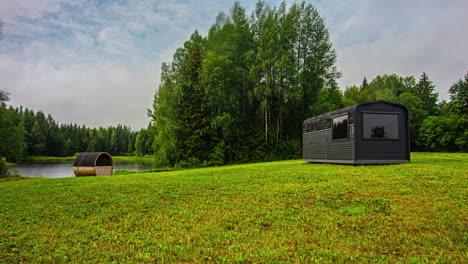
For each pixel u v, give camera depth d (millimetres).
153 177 17828
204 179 15039
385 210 7609
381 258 4863
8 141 35781
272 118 40500
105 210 8688
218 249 5496
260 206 8508
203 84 38844
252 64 36656
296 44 39625
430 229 6195
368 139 17672
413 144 64750
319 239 5828
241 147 39625
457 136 53281
